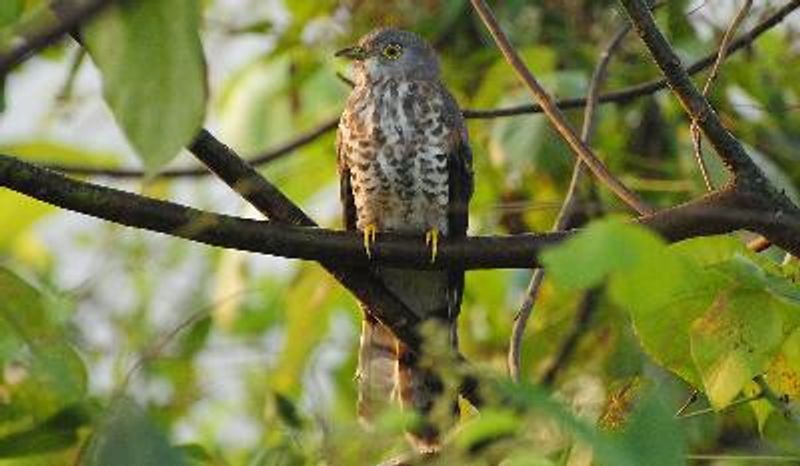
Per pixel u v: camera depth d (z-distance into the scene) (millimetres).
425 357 6215
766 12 11031
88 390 7234
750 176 8023
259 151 12836
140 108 5008
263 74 13219
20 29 4797
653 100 12945
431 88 11633
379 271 9586
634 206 8422
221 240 7770
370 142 11477
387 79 11703
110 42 5004
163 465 6051
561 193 12875
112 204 7406
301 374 11750
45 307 7332
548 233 8211
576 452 6000
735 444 10281
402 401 9586
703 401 10148
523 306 8961
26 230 13305
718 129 7969
